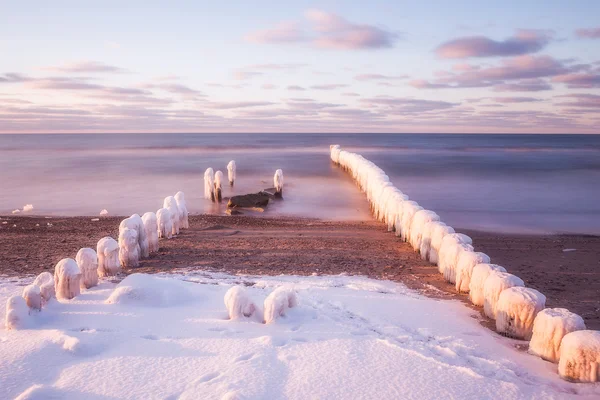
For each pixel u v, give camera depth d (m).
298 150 62.41
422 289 9.20
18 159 45.44
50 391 4.60
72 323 6.48
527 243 14.48
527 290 6.89
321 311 7.37
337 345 5.84
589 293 9.60
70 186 26.61
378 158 49.12
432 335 6.55
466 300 8.55
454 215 19.62
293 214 18.77
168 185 27.00
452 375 5.18
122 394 4.63
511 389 4.95
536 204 22.31
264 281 9.27
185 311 7.11
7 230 15.11
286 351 5.64
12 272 10.04
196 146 73.69
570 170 37.28
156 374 5.02
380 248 12.76
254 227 15.73
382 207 16.80
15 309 6.24
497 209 21.02
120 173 33.12
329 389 4.80
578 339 5.35
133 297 7.38
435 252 11.05
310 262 11.20
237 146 73.81
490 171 36.50
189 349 5.66
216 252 12.08
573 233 16.38
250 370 5.09
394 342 6.08
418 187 27.84
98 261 9.52
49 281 7.27
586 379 5.29
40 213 18.98
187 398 4.55
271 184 27.73
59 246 12.76
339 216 18.39
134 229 10.97
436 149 67.56
